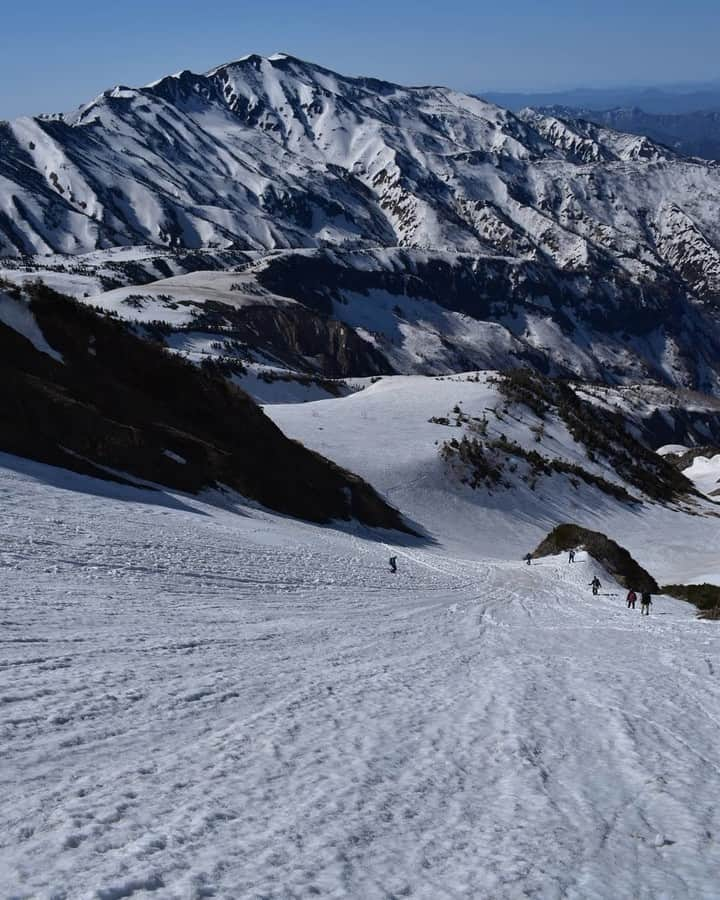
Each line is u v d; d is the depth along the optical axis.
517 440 115.44
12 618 11.89
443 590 34.78
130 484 37.66
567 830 5.58
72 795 5.32
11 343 44.69
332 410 115.75
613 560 60.56
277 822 5.24
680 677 13.61
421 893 4.38
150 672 9.69
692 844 5.39
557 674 13.48
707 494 164.75
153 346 60.31
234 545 29.50
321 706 9.05
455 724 8.82
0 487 26.70
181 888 4.05
